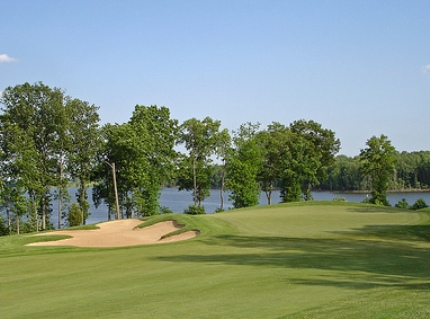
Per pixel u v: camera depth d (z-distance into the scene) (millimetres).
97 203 60281
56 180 52844
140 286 12438
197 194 66938
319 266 15055
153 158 60031
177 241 24359
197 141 64188
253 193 62844
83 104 54281
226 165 66688
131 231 32812
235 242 22812
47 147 53219
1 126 49656
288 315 8234
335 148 80312
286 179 71438
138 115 61125
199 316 8672
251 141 64312
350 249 19797
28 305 10750
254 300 10008
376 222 31078
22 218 54594
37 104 52062
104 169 57625
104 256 19672
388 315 7598
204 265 15891
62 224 57156
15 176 48656
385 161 61156
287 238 23938
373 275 13203
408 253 18453
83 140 54500
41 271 16203
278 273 13711
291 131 79688
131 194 58969
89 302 10703
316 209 41906
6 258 19953
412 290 10367
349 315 7793
